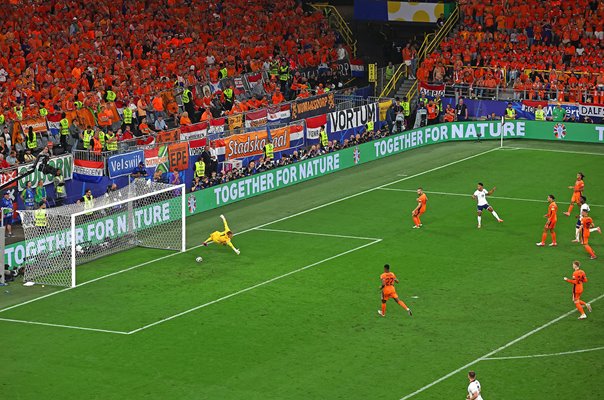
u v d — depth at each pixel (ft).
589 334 211.41
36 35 346.54
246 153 327.26
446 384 188.44
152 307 229.25
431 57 408.26
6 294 238.27
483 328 215.10
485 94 396.98
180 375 193.36
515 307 226.99
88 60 343.05
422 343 207.41
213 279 247.09
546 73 397.39
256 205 312.71
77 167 285.23
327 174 348.18
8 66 332.39
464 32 414.82
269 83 375.25
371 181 337.11
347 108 373.81
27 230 246.88
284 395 184.55
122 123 328.49
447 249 267.80
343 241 275.39
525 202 310.86
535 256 261.85
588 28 411.95
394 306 228.02
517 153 370.53
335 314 223.92
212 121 330.13
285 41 398.62
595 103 385.91
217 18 396.37
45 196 276.82
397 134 374.02
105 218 266.77
